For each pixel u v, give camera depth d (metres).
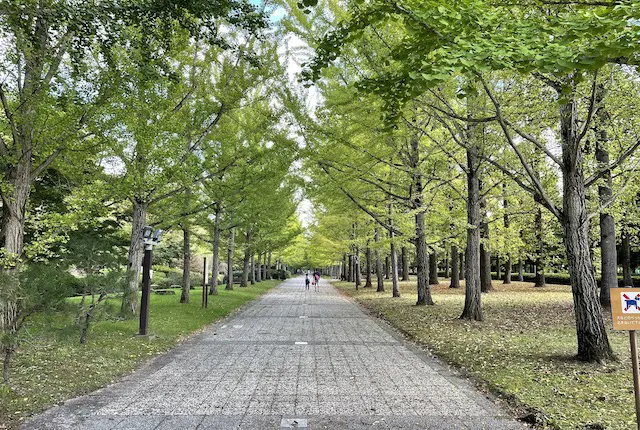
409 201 14.52
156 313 12.67
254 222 20.88
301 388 5.53
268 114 11.55
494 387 5.44
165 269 28.64
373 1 4.40
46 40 6.16
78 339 7.84
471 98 8.04
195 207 13.12
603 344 6.57
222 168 12.27
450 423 4.27
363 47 8.04
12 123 6.32
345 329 11.11
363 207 14.54
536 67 3.53
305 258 60.47
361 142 11.10
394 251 20.77
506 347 7.78
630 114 8.18
